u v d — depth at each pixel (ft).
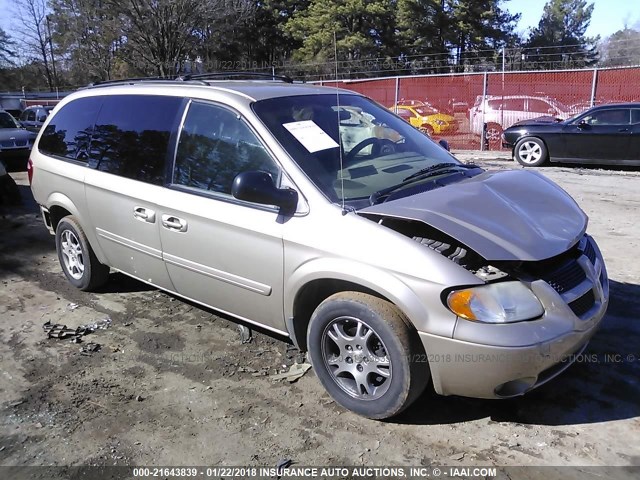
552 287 9.60
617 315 14.75
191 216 12.30
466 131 56.44
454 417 10.64
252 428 10.44
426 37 142.92
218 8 112.06
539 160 43.73
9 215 27.89
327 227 10.28
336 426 10.46
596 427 10.29
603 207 27.99
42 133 17.65
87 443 10.11
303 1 153.48
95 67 126.52
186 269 12.86
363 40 101.55
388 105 60.54
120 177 14.24
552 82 52.39
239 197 10.25
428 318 9.30
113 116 14.98
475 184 11.48
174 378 12.17
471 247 9.18
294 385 11.83
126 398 11.46
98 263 16.38
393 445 9.91
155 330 14.43
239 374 12.28
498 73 54.34
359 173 11.45
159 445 10.03
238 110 12.00
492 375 9.17
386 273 9.59
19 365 12.82
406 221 10.27
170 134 13.24
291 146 11.34
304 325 11.51
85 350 13.42
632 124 39.93
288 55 155.22
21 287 17.76
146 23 108.47
